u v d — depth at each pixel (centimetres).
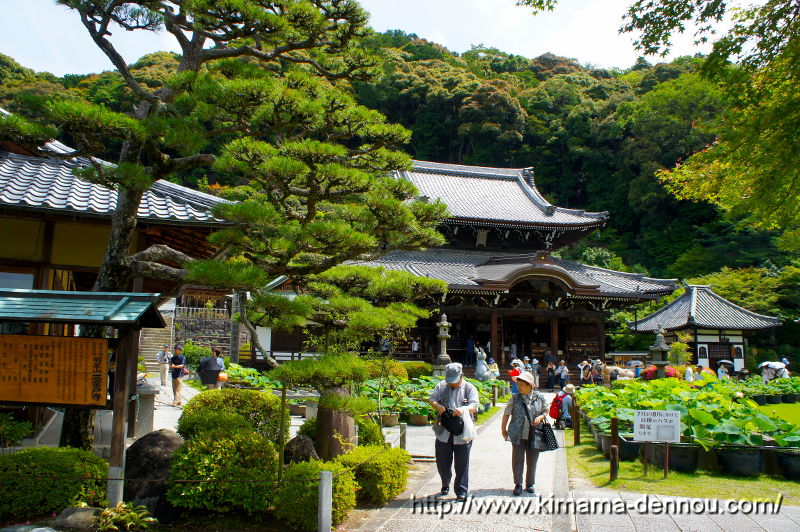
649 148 6272
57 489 646
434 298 3198
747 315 3828
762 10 830
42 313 607
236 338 2872
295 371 646
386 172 918
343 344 948
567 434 1412
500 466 988
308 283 922
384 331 877
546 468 971
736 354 3812
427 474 944
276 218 714
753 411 1052
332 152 708
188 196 1082
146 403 1064
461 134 6850
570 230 3822
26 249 1011
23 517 636
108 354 636
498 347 3478
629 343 4450
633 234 6775
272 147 716
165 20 805
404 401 1479
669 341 4103
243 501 671
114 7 748
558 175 7206
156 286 1541
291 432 1206
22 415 974
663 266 6122
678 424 893
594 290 3198
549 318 3488
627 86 8169
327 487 616
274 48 901
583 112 7062
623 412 1113
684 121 6075
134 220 783
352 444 866
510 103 6862
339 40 918
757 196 969
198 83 748
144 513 638
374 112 861
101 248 1048
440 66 7488
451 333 3550
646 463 915
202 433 721
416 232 828
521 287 3331
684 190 1287
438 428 773
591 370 2836
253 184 915
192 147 698
